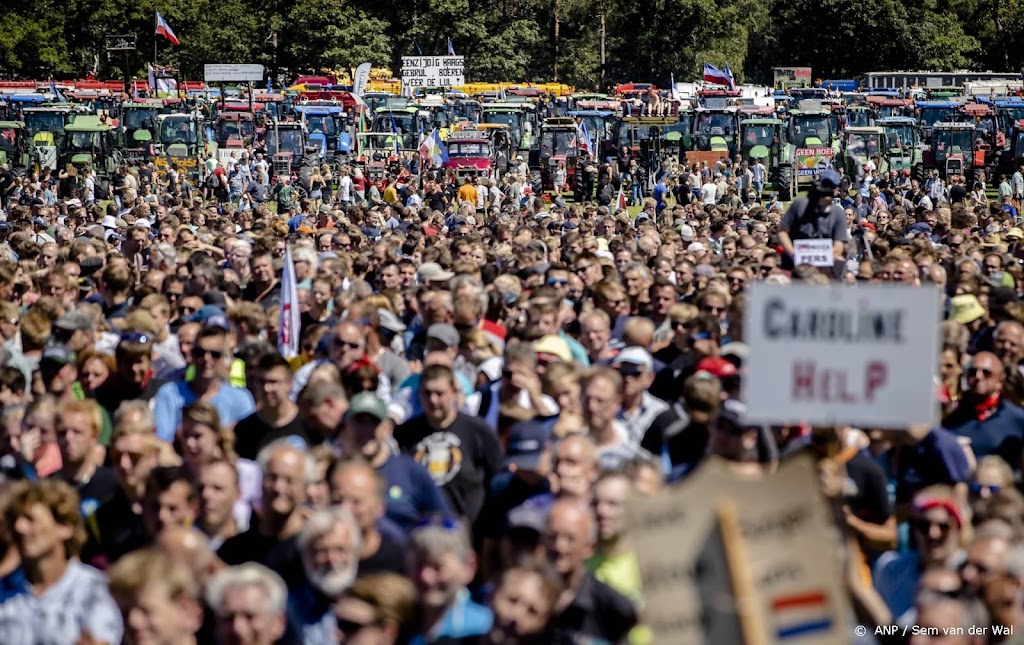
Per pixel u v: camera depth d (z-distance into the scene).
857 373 13.41
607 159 144.12
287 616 15.34
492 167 137.62
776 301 13.41
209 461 17.08
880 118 160.38
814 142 140.00
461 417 20.64
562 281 34.19
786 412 13.45
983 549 13.16
